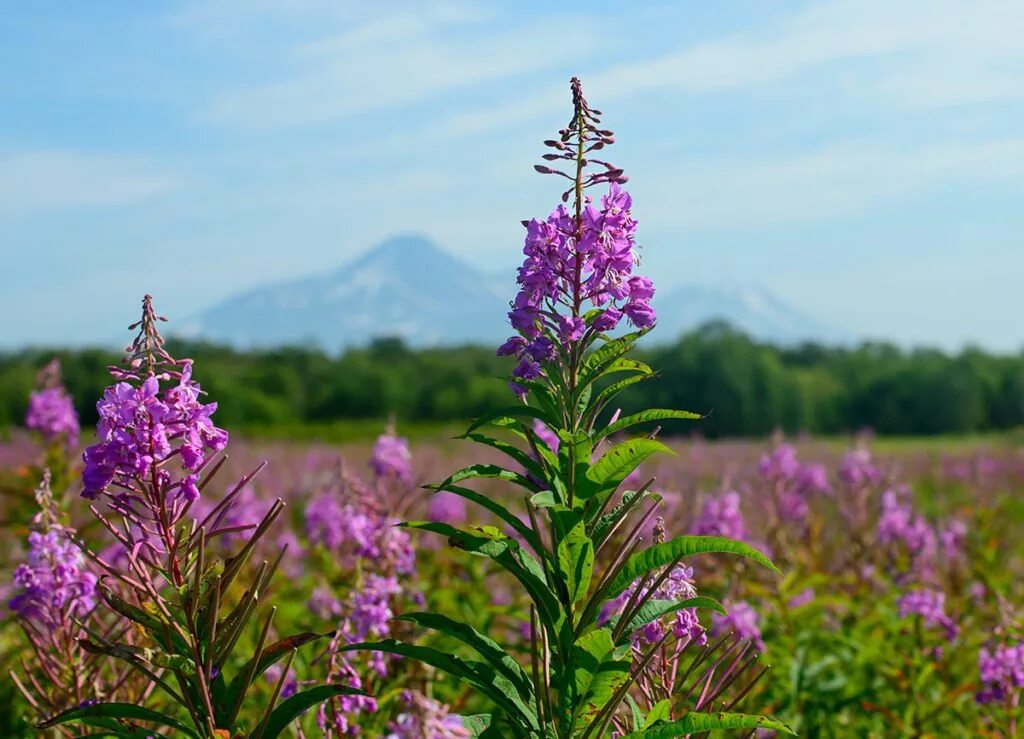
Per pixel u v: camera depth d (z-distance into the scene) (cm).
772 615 868
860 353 7888
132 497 366
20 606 512
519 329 423
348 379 6725
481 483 1722
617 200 425
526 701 397
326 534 829
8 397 4306
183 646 364
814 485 1191
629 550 394
